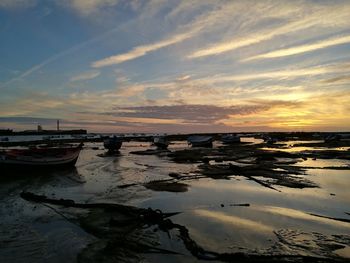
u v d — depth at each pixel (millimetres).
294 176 20297
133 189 15961
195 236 8711
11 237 8930
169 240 8492
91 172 22906
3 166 20422
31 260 7438
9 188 16625
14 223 10219
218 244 8125
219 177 20047
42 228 9711
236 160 31125
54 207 12141
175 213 11102
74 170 24094
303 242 8273
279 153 36656
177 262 7180
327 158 32906
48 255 7703
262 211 11500
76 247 8141
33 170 22125
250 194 14805
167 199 13664
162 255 7559
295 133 141125
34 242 8539
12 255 7723
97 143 80625
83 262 7230
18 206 12398
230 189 16062
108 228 9453
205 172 22031
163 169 24547
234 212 11344
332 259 7148
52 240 8672
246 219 10398
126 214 10703
